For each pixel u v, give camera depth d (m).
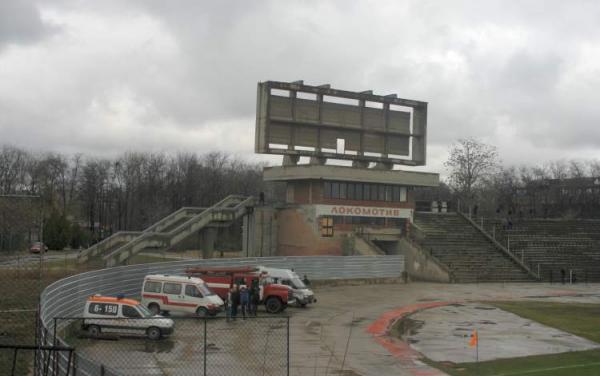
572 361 23.59
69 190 122.81
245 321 30.55
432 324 32.34
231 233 93.81
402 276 53.59
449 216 68.19
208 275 34.84
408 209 62.38
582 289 50.75
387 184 60.62
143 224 96.31
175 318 17.62
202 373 19.31
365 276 51.53
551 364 23.00
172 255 67.94
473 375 21.06
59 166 120.75
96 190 110.94
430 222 65.75
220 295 34.50
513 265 58.84
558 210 110.25
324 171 55.88
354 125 58.75
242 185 113.94
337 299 41.31
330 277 49.31
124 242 51.38
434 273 55.03
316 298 41.53
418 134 62.41
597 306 39.94
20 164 117.69
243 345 24.42
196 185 108.56
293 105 55.88
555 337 28.94
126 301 24.56
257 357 22.28
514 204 111.69
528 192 120.75
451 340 27.88
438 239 62.09
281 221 60.06
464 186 86.75
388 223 61.31
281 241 60.03
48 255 61.06
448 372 21.52
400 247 59.72
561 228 68.56
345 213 58.41
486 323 32.75
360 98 58.50
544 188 115.44
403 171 60.72
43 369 14.79
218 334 26.80
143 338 24.39
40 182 115.44
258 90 54.91
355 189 59.19
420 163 62.38
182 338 25.38
